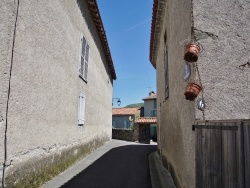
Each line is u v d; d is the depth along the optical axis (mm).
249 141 2057
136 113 33656
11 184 4602
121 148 15398
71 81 8258
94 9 10391
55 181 6262
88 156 10891
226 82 3912
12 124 4684
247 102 3857
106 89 17641
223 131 2637
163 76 9258
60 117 7246
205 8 4168
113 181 6586
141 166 9086
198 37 4059
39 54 5754
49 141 6414
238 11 4172
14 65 4727
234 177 2352
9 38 4562
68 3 7812
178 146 5457
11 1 4645
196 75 3936
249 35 4078
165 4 8094
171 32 6668
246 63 3971
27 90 5230
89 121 11391
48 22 6234
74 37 8508
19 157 4914
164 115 8930
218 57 3990
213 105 3842
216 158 2830
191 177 4016
